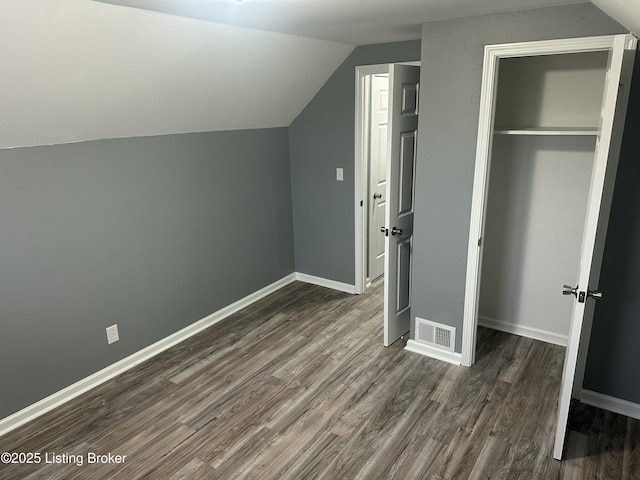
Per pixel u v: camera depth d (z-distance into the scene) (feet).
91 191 9.25
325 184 14.06
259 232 13.83
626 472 7.16
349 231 14.01
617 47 5.64
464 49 8.58
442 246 9.89
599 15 7.37
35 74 6.86
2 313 8.17
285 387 9.60
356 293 14.40
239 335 11.91
